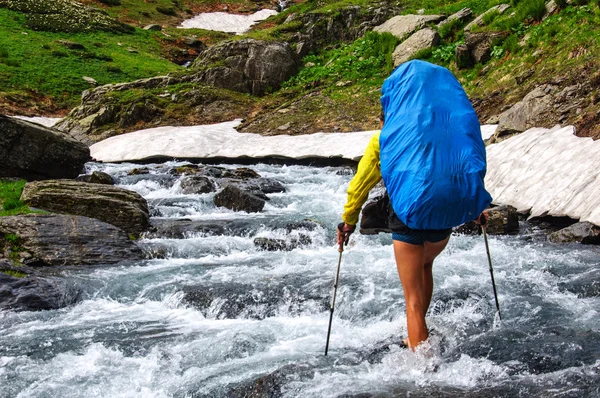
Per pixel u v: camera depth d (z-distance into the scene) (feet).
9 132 43.04
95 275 25.40
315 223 33.22
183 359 16.97
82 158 46.44
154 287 23.70
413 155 13.55
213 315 21.15
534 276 22.62
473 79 59.06
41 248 27.55
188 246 29.71
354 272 23.95
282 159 57.72
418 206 13.33
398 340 16.90
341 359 15.81
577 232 28.14
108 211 33.42
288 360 16.21
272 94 80.38
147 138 66.33
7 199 33.99
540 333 16.79
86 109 77.46
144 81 82.23
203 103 76.64
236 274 24.94
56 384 15.60
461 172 13.38
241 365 16.12
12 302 22.22
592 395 12.74
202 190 43.32
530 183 35.09
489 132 46.34
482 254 26.13
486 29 64.64
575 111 40.22
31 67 97.76
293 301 21.11
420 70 14.38
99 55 109.50
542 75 50.80
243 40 85.40
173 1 173.58
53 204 33.53
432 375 14.38
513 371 14.48
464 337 16.97
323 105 69.15
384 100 14.75
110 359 17.16
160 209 38.01
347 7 95.09
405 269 14.37
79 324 20.47
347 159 53.47
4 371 16.49
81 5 139.85
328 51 90.02
